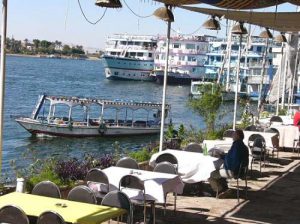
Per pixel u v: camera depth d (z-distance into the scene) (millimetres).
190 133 17031
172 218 8930
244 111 22531
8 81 90750
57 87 87062
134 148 35844
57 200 6773
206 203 10094
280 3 8289
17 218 5953
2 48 7414
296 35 24469
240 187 11664
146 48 104438
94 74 136500
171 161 10055
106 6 7008
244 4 8148
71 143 36875
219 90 18078
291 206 10188
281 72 26375
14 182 9688
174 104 70875
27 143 35750
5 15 7367
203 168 10125
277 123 18297
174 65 97812
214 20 11555
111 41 108375
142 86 97938
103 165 11203
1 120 7512
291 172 13570
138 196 7887
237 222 8906
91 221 5949
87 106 38531
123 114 56188
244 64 71688
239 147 10352
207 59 87188
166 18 9750
